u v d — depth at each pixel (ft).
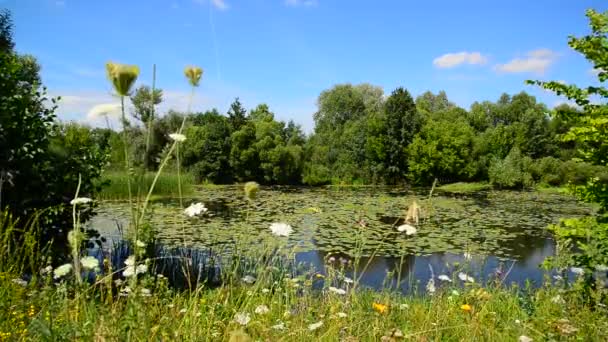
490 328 10.26
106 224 33.17
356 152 127.44
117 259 17.44
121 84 4.12
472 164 124.16
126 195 47.93
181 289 13.65
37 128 18.49
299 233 37.19
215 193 78.74
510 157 121.08
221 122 110.93
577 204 74.84
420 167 121.70
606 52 17.02
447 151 122.42
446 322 10.74
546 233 43.68
